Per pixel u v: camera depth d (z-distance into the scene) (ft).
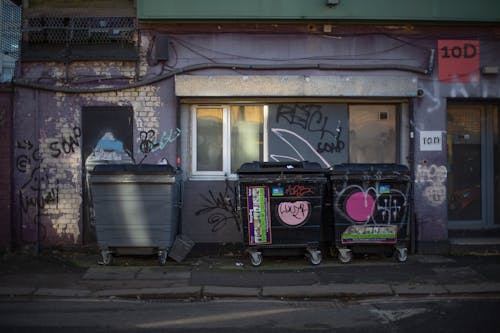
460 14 30.83
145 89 31.24
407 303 23.00
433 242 31.83
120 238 28.02
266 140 32.24
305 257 29.91
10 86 30.71
